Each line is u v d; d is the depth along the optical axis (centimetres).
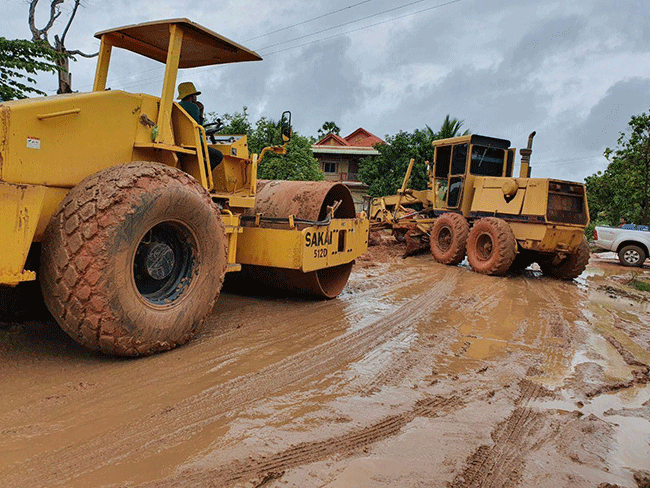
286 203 632
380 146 3219
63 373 360
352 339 504
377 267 1087
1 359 372
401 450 284
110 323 362
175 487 235
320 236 608
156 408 318
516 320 646
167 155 463
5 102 357
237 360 418
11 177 345
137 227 372
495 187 1118
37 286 444
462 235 1155
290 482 245
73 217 352
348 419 319
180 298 426
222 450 271
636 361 491
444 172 1334
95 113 398
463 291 839
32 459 251
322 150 3822
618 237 1598
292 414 322
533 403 373
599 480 268
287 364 418
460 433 311
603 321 680
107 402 321
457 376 418
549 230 1010
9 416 294
